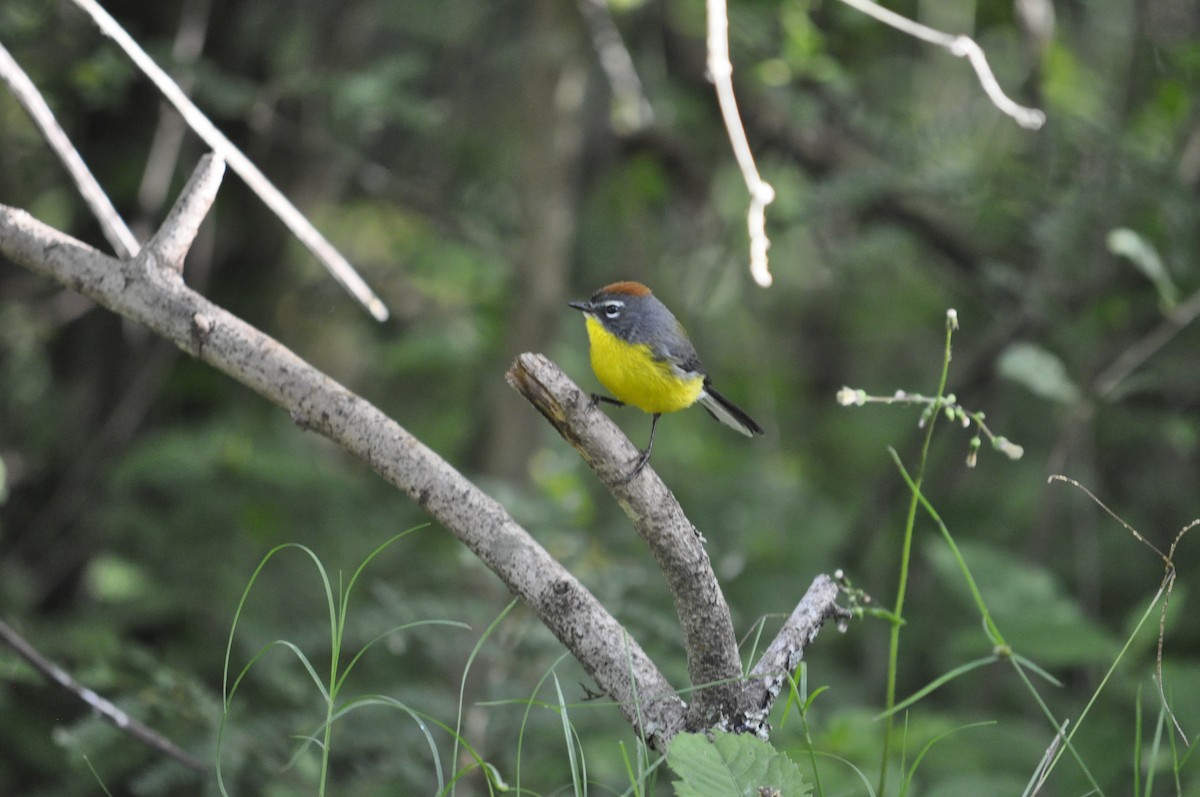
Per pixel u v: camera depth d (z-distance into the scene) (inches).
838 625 189.9
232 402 548.4
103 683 329.7
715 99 553.9
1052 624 333.4
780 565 539.2
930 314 717.3
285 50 534.9
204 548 469.1
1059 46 477.7
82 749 305.0
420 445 176.7
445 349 550.0
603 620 177.5
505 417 475.5
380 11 572.4
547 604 176.6
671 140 577.9
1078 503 486.0
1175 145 455.2
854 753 310.2
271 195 203.6
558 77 478.3
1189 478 571.2
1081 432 485.1
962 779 296.0
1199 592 513.3
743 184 594.2
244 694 411.8
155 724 336.5
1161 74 456.1
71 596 485.4
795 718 349.7
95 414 506.0
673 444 632.4
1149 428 520.4
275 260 564.7
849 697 490.0
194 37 450.9
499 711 347.3
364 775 346.3
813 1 465.4
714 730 169.0
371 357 627.5
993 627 179.6
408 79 498.6
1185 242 433.7
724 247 584.4
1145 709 326.3
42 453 507.5
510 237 560.1
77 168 203.0
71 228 495.5
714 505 567.8
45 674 232.2
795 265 730.8
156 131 474.6
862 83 545.0
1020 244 531.2
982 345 514.6
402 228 597.0
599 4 452.4
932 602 528.7
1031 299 448.5
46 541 474.9
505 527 175.0
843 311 754.2
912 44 555.2
